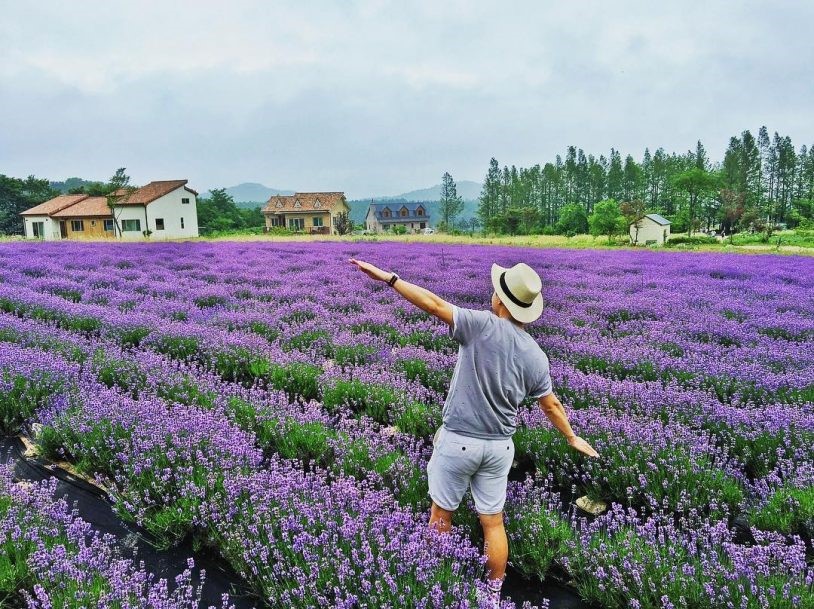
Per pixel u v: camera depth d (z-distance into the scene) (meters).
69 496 4.89
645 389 6.79
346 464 5.03
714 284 17.92
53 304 11.34
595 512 4.82
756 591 3.30
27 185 83.81
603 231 59.38
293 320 11.04
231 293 14.77
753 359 8.36
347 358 8.34
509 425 3.59
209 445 5.05
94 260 22.53
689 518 4.29
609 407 6.26
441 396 6.88
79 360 7.76
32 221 63.03
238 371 8.09
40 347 8.20
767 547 3.60
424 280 17.98
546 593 3.82
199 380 7.07
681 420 5.99
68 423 5.51
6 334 8.95
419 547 3.39
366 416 6.37
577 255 32.47
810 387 6.96
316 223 90.19
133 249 30.19
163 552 4.15
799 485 4.54
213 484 4.44
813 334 10.34
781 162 112.31
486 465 3.59
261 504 4.04
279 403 6.43
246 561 3.71
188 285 15.73
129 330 9.54
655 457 4.98
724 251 39.62
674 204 119.69
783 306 13.62
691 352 9.01
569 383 6.95
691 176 73.62
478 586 3.25
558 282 18.41
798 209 103.25
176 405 5.97
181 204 65.06
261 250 31.17
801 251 40.44
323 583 3.35
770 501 4.42
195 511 4.18
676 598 3.36
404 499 4.47
